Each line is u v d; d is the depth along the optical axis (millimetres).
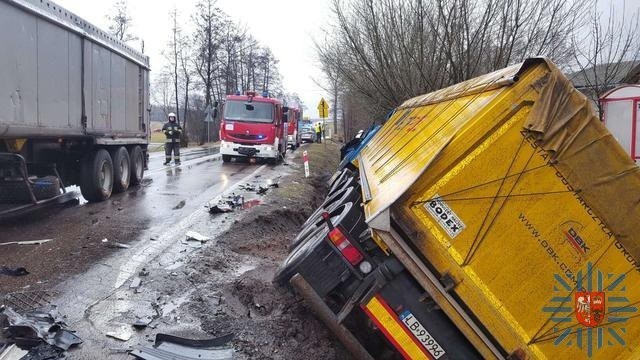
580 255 3465
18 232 7988
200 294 5777
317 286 4262
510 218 3504
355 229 4336
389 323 3760
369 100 20234
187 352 4367
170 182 14898
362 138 12836
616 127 10430
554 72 3461
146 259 6773
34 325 4398
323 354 4797
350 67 19359
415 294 3744
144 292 5633
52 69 9188
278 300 5875
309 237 5684
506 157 3502
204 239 7980
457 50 15430
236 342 4723
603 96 10625
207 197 11953
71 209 10211
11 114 7820
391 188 3910
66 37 9766
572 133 3445
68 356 4129
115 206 10633
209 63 43281
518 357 3443
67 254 6816
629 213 3408
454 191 3527
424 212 3553
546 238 3486
